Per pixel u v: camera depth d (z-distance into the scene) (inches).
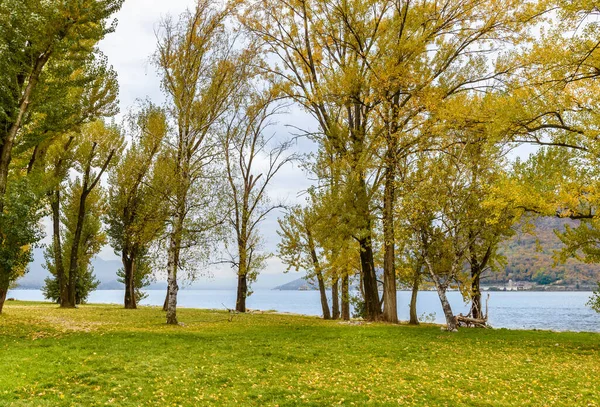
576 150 572.7
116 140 1179.9
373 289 885.2
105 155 1176.2
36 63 618.2
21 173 821.2
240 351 500.4
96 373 369.4
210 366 417.1
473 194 728.3
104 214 1257.4
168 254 775.1
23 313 839.7
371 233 802.8
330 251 843.4
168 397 320.2
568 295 4889.3
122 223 1214.3
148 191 938.1
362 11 796.0
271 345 547.8
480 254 950.4
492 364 460.8
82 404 295.0
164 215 830.5
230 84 836.6
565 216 540.1
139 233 912.9
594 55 470.3
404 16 771.4
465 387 366.6
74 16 607.8
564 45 479.8
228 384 361.1
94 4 619.5
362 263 901.8
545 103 526.9
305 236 1003.9
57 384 335.6
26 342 489.1
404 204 705.0
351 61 854.5
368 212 776.3
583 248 623.2
